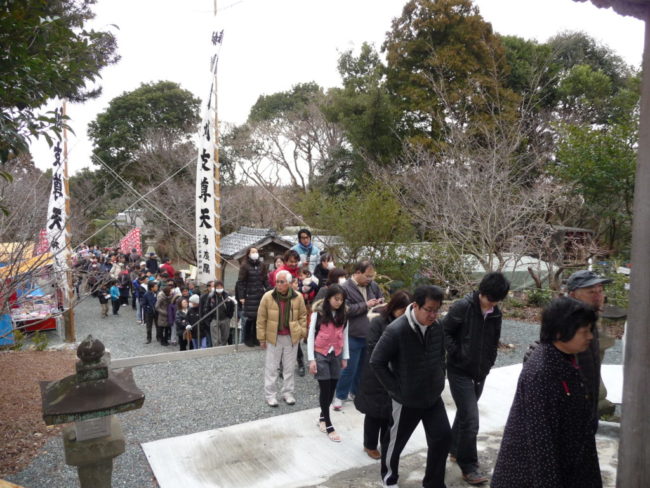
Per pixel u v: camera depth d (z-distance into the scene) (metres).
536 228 9.54
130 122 24.44
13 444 4.37
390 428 3.39
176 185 20.00
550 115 16.23
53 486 3.67
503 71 15.87
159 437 4.54
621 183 12.41
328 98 24.14
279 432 4.50
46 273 5.25
